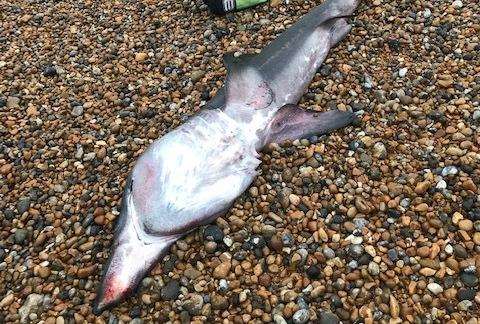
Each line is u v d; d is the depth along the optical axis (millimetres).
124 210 1313
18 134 1723
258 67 1628
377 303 1208
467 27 1850
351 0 1870
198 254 1314
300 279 1261
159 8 2150
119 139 1667
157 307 1242
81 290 1292
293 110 1539
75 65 1961
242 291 1248
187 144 1380
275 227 1351
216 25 2012
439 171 1434
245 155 1452
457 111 1581
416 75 1718
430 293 1222
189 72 1858
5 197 1545
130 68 1916
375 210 1370
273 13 2021
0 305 1285
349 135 1556
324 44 1773
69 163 1614
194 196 1314
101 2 2236
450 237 1303
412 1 1961
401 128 1564
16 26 2168
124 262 1235
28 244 1425
